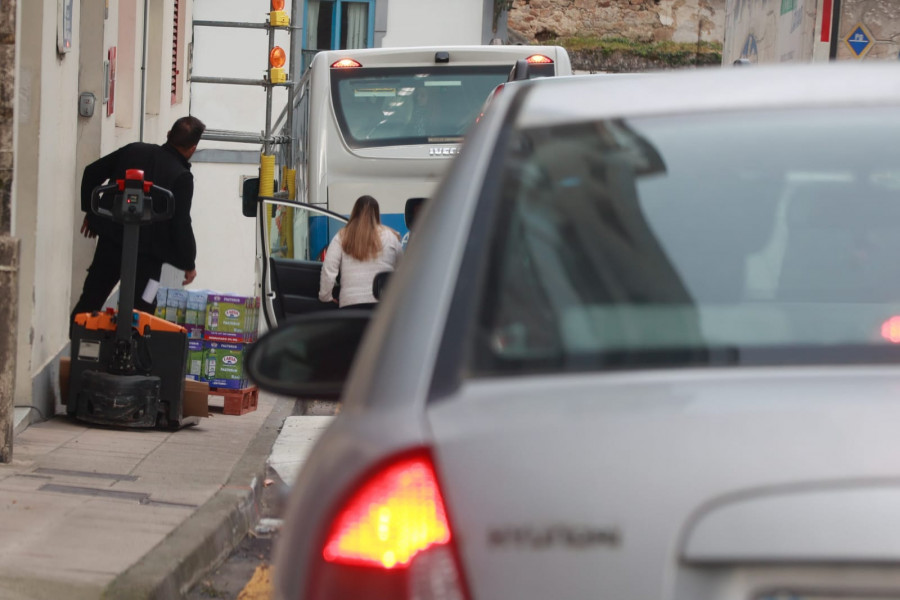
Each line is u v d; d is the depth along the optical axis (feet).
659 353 16.01
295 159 127.75
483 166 18.78
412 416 14.93
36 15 62.80
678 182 18.88
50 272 67.67
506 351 15.88
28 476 50.67
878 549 13.06
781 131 19.97
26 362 62.59
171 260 74.13
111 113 93.76
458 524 13.78
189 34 151.23
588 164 18.88
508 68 102.22
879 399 14.19
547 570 13.43
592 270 17.11
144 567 38.22
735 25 174.29
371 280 80.23
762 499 13.37
